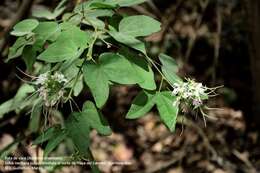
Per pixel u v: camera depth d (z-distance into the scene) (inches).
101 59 56.5
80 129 57.6
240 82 226.8
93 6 63.4
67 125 58.2
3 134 163.0
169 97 60.9
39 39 61.8
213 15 243.4
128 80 55.7
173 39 225.3
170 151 203.8
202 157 198.5
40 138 60.2
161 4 249.1
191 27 243.4
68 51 57.6
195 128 208.2
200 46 239.8
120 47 62.2
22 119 145.3
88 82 55.1
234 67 233.5
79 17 64.8
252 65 189.8
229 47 238.8
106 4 62.4
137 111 59.9
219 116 212.4
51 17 75.7
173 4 249.6
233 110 214.4
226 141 204.1
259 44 177.3
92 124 58.2
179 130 209.8
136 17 62.6
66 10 84.7
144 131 212.4
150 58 64.4
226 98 219.6
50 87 60.5
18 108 86.5
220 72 230.8
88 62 56.2
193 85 62.9
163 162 199.5
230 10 237.6
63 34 58.0
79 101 157.5
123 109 218.2
